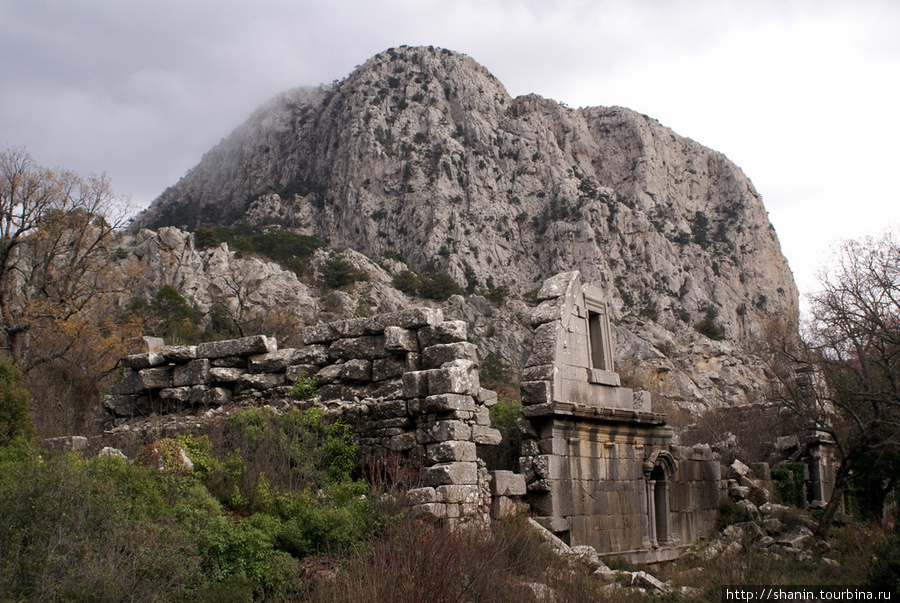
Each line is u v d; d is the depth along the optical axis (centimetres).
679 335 10425
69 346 2961
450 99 18962
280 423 1744
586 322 2286
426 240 15288
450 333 1788
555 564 1667
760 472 3238
